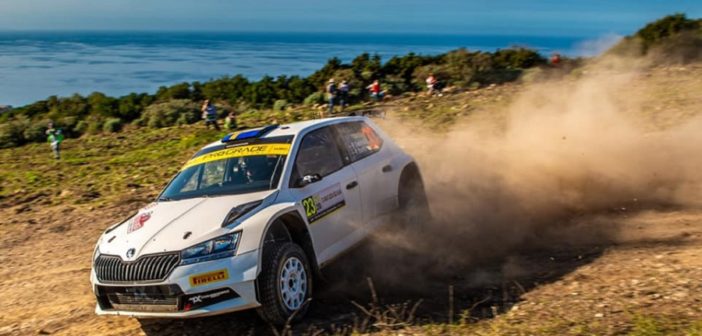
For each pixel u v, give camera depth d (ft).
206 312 24.14
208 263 24.39
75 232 51.96
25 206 66.44
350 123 35.58
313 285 31.40
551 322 23.38
